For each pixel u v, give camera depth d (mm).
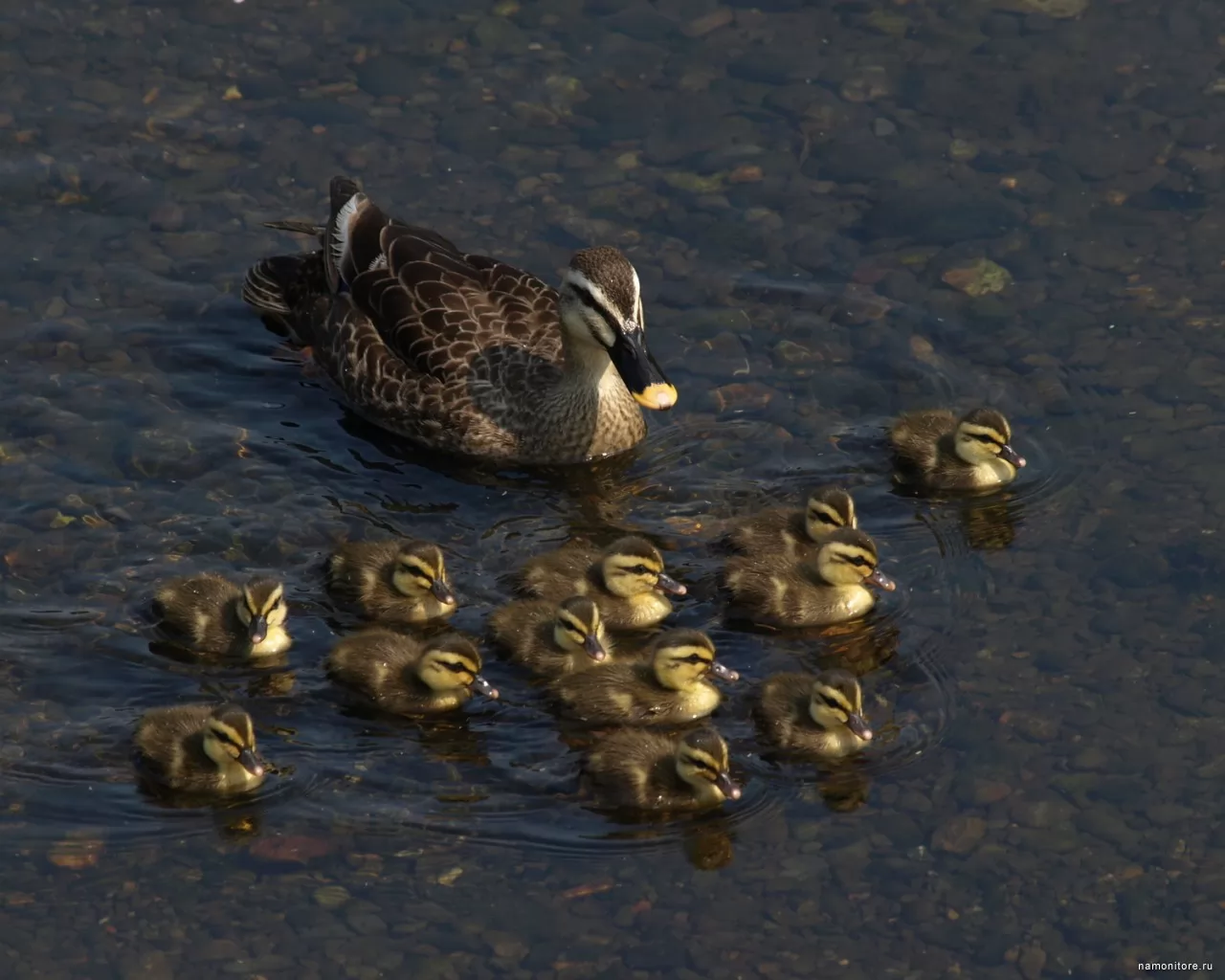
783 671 14719
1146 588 15461
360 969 12180
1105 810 13477
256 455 17062
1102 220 19078
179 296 18594
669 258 18875
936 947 12484
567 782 13664
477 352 17125
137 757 13766
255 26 21172
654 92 20516
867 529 16297
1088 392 17484
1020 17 21297
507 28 21234
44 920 12484
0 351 17828
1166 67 20672
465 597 15508
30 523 16047
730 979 12211
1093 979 12344
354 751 13914
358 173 19625
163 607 15016
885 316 18359
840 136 20000
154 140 19938
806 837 13234
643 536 16219
